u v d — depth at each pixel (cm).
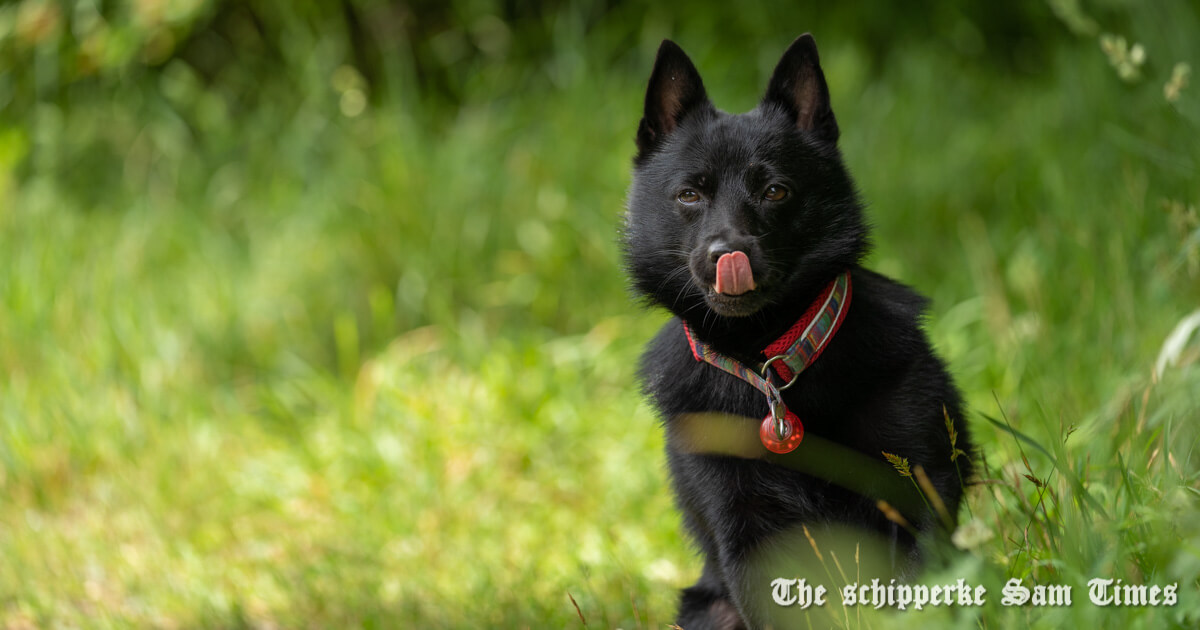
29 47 978
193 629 527
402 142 902
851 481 390
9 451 685
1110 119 810
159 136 984
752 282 382
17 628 538
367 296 837
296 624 521
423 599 535
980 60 1091
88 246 884
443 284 827
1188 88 672
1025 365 579
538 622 486
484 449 670
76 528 641
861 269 432
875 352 395
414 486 645
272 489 668
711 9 1074
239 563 591
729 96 973
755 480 396
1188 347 456
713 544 421
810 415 394
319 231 876
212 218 931
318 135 965
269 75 1043
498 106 986
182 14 938
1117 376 528
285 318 827
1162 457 396
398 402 709
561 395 718
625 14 1084
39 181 925
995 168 867
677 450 415
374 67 1074
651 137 454
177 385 755
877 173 860
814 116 433
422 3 1092
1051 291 661
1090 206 715
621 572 523
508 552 572
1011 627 327
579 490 638
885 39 1105
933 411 394
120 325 781
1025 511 375
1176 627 313
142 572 587
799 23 1085
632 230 440
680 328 433
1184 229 463
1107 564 324
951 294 745
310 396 770
